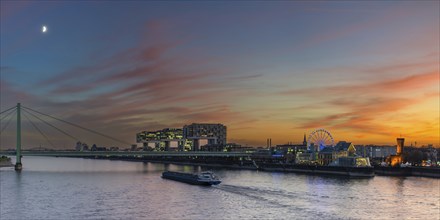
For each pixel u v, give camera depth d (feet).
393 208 429.38
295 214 394.93
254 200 482.69
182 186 653.30
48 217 382.42
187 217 383.24
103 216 387.34
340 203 458.91
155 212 407.03
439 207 437.99
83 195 531.50
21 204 453.17
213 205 447.83
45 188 611.88
